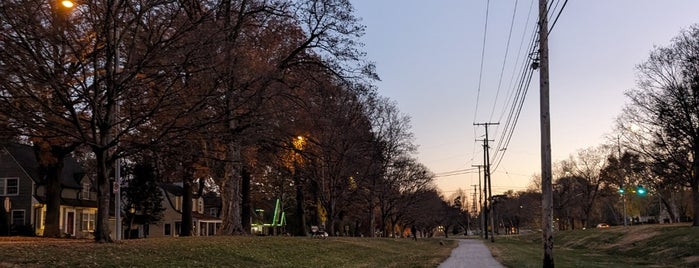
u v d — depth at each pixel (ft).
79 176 175.63
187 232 135.85
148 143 59.41
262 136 77.61
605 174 294.05
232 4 80.59
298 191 157.79
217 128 68.33
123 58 70.74
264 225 261.65
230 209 98.02
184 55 57.67
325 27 96.73
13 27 49.49
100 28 55.88
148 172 172.04
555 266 79.41
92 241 63.57
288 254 79.51
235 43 65.98
